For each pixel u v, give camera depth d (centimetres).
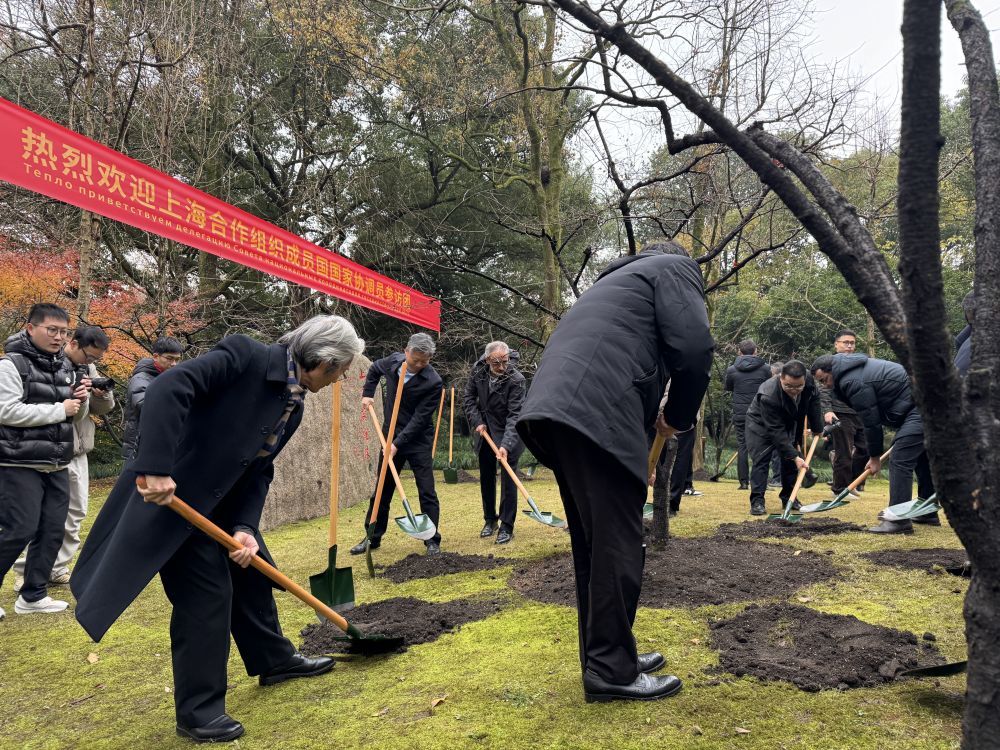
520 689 260
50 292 766
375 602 396
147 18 791
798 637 299
